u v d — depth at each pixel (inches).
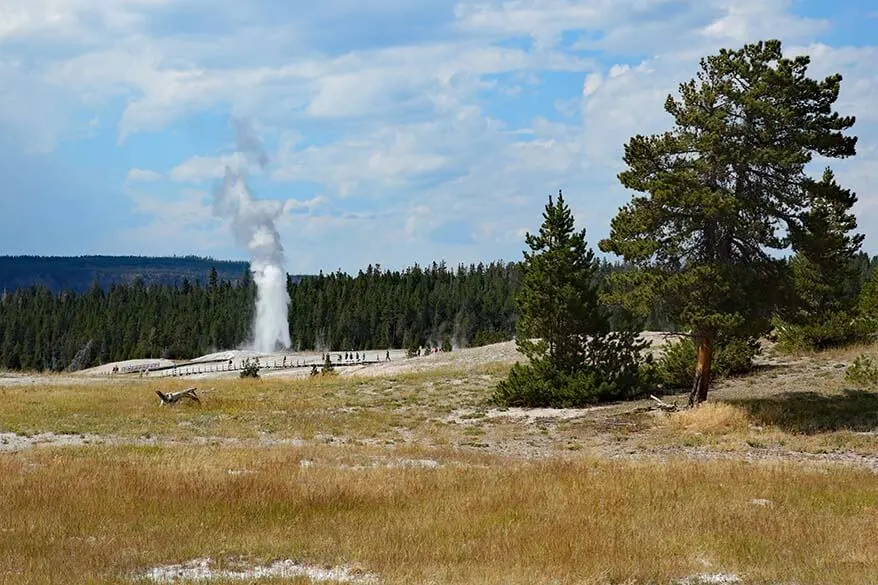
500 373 1694.1
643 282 1111.0
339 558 464.1
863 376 1228.5
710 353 1157.1
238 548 480.7
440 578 414.9
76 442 967.0
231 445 963.3
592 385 1288.1
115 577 414.9
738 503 609.6
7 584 392.5
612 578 429.1
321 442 1010.1
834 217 1300.4
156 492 614.5
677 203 1083.3
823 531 526.3
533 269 1318.9
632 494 639.1
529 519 556.1
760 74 1087.6
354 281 6284.5
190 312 5920.3
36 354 5639.8
